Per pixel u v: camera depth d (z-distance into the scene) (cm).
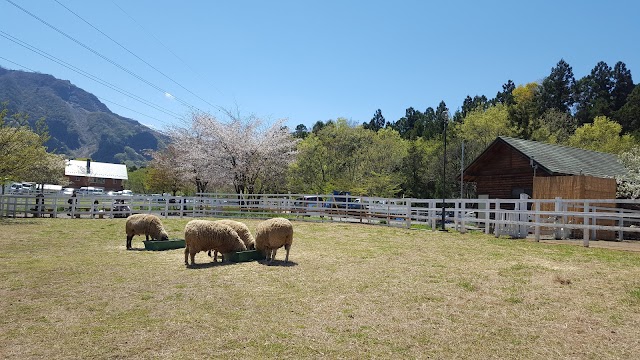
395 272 930
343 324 613
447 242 1377
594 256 1047
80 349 524
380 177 4272
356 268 976
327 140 4859
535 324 614
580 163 2170
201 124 3622
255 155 3494
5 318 639
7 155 2323
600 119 4819
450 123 5612
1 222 2106
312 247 1306
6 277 904
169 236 1658
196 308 682
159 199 2580
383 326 607
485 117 4650
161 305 701
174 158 4231
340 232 1708
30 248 1335
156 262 1077
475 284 820
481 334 579
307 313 659
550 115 5050
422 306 694
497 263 1006
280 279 869
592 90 6775
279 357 505
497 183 2286
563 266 948
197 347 531
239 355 509
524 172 2144
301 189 4466
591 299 712
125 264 1049
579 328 597
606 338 564
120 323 615
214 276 899
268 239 1035
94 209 2555
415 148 4956
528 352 525
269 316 645
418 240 1441
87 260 1109
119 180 8706
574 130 5159
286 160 3631
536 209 1399
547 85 6875
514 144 2139
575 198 1608
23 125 2459
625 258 1011
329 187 4106
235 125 3528
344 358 504
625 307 670
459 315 652
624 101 6550
